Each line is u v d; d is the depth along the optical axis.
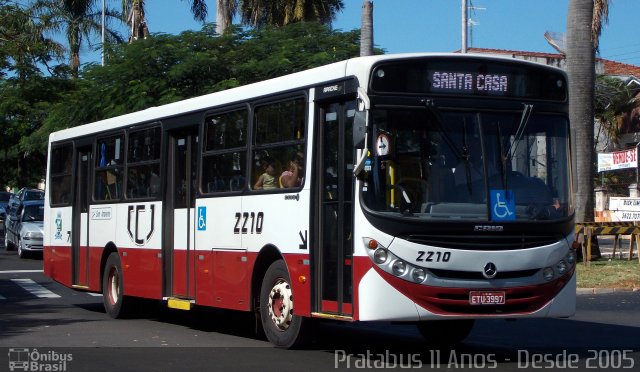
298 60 28.50
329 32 30.75
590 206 25.23
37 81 41.19
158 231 14.78
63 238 18.52
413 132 10.28
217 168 13.38
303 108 11.51
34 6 47.72
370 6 26.97
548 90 10.94
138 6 38.94
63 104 31.56
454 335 12.41
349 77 10.61
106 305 16.45
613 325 14.80
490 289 10.16
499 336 13.43
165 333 13.98
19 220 34.12
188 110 14.26
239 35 30.02
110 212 16.52
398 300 10.01
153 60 27.98
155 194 14.98
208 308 18.42
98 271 16.92
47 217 19.47
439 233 10.06
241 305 12.58
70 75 43.19
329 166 11.07
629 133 47.28
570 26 25.05
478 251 10.12
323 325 15.12
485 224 10.18
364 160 10.02
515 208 10.37
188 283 14.03
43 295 20.92
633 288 21.34
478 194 10.28
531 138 10.68
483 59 10.62
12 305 18.83
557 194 10.73
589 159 25.12
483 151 10.41
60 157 19.06
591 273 22.97
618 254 29.14
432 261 10.02
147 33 38.97
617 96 46.62
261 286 12.34
